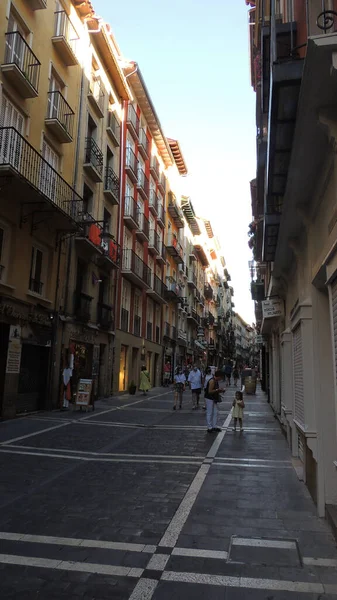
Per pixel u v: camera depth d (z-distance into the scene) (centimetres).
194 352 5000
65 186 1672
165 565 384
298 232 669
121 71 2297
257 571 373
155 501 564
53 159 1616
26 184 1239
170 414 1528
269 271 1345
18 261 1352
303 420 611
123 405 1798
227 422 1328
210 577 362
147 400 2067
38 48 1493
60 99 1659
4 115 1284
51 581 353
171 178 3819
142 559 395
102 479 670
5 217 1285
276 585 349
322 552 412
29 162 1388
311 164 488
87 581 354
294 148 464
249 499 574
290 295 904
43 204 1381
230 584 351
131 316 2592
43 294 1535
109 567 378
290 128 502
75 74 1803
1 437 1000
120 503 554
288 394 950
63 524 479
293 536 451
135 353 2748
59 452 866
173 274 3906
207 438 1044
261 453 868
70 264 1723
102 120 2138
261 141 959
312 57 342
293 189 544
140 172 2839
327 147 450
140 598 329
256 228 1616
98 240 1948
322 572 372
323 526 479
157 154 3341
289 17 573
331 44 330
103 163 2139
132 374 2683
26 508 532
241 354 12556
